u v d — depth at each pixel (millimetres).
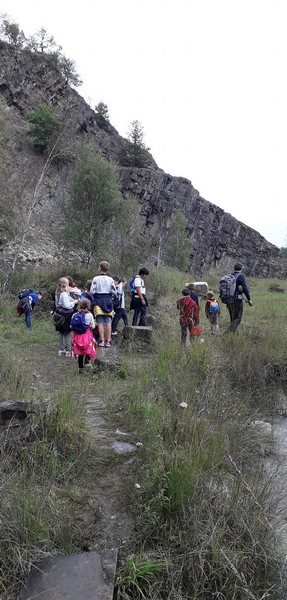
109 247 23141
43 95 37500
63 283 8016
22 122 33938
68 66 40344
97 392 5773
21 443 3797
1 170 22312
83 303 6625
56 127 32281
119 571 2744
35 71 37219
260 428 5191
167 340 8383
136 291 9719
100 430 4574
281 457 4648
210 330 11344
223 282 9523
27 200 27891
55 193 29938
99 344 7746
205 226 46938
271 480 3791
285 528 3305
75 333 6621
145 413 4789
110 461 3998
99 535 3070
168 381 5758
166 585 2723
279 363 7766
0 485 3195
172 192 43219
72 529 3088
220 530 2979
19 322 11414
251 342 8438
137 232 26641
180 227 39094
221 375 6895
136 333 8703
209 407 5184
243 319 12688
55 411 4270
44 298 12930
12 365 5801
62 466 3762
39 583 2582
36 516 2980
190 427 4312
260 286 31641
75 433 4168
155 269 23375
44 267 19891
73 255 24219
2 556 2695
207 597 2729
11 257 19484
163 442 4062
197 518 3027
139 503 3324
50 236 25656
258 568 2922
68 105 39688
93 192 22156
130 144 46531
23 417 4035
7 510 2949
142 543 3000
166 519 3158
